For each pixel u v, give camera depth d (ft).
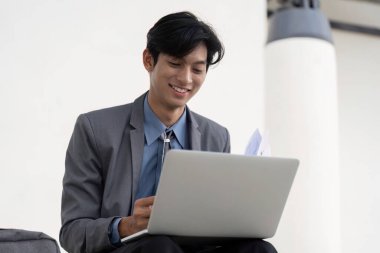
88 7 10.86
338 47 16.08
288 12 13.23
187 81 6.09
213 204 5.33
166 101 6.26
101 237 5.66
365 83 16.17
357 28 16.12
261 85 12.19
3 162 10.00
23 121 10.18
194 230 5.44
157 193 5.09
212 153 5.11
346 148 15.75
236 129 11.85
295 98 12.78
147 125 6.50
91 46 10.80
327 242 12.53
